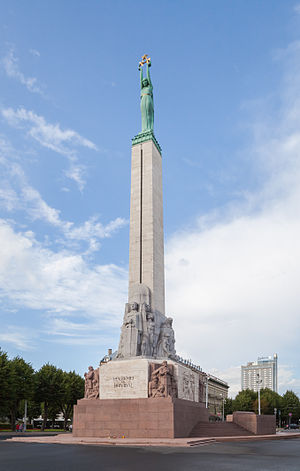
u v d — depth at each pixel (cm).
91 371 3909
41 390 7725
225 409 12912
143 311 4094
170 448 2598
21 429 7306
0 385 6469
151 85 5225
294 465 1770
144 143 4856
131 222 4591
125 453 2252
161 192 4900
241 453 2309
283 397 13288
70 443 3045
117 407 3562
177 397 3662
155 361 3725
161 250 4641
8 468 1650
